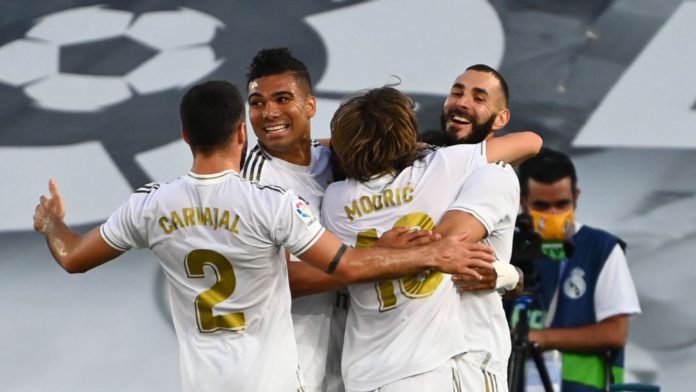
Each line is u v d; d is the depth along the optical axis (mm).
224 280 10633
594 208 22453
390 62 24000
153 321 21641
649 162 22812
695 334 20922
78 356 21094
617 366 15688
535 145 11812
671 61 23797
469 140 13281
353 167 11102
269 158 12180
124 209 10797
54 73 24516
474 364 11172
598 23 24219
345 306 12039
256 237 10469
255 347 10758
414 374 10656
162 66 24469
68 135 23750
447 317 10953
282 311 10945
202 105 10555
